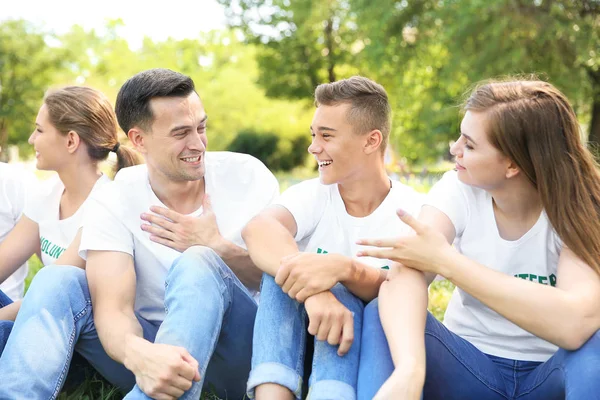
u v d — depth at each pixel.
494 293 2.24
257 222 2.75
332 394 2.22
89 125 3.32
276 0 28.45
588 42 16.30
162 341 2.34
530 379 2.44
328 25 28.20
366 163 2.85
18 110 37.44
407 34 19.78
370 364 2.27
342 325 2.36
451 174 2.73
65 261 2.96
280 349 2.38
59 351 2.46
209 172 3.17
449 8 17.19
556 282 2.40
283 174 31.05
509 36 16.59
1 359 2.40
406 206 2.91
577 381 2.06
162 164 2.95
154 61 47.16
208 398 2.78
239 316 2.65
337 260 2.47
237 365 2.72
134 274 2.87
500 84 2.50
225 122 40.66
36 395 2.37
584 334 2.15
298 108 37.34
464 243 2.62
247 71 44.84
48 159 3.32
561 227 2.35
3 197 3.61
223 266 2.59
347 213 2.92
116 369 2.73
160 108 2.89
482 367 2.47
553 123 2.37
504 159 2.40
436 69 20.84
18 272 3.74
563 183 2.36
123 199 2.97
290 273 2.42
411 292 2.36
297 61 29.75
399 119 25.33
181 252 2.96
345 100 2.80
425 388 2.45
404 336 2.23
